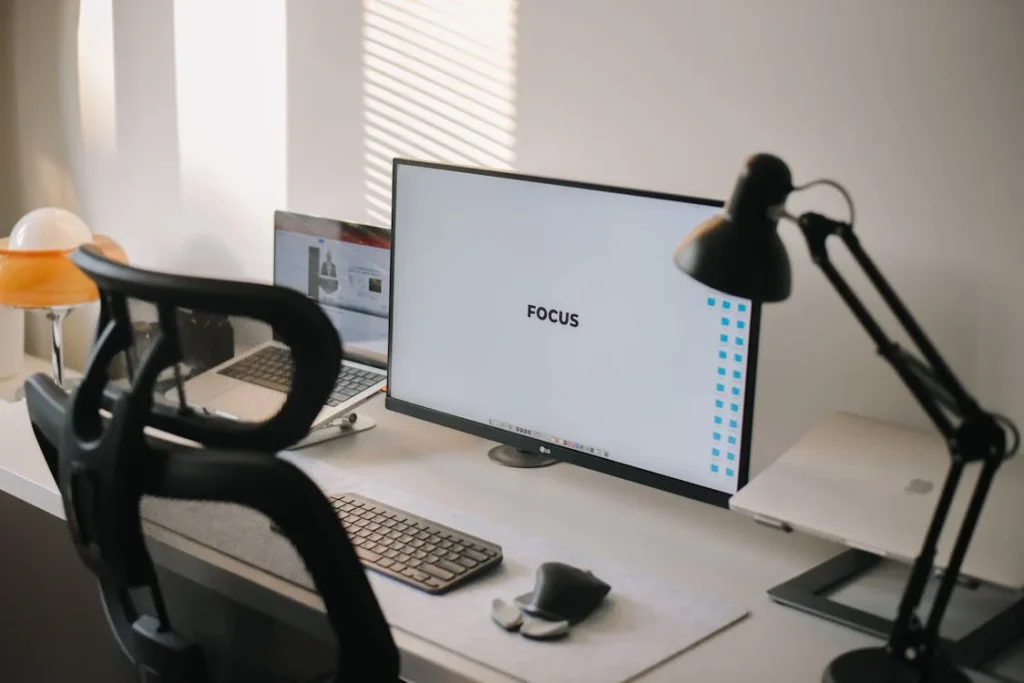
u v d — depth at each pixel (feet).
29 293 6.89
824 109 5.26
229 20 7.36
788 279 4.05
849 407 5.47
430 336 5.98
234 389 4.80
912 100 5.03
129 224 8.28
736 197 3.96
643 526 5.27
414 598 4.53
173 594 4.22
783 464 4.91
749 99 5.46
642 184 5.90
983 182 4.92
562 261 5.41
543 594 4.39
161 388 3.66
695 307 5.03
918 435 5.18
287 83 7.20
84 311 8.47
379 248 6.39
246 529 4.01
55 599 7.37
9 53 8.66
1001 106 4.82
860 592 4.72
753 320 4.85
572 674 4.04
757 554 5.03
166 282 3.27
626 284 5.22
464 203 5.70
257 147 7.44
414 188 5.87
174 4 7.62
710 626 4.41
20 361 7.70
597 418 5.45
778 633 4.40
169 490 3.42
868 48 5.09
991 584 4.11
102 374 3.64
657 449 5.28
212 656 4.16
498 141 6.39
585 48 5.94
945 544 4.28
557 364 5.53
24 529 7.42
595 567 4.84
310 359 3.36
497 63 6.29
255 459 3.34
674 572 4.85
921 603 4.61
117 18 7.95
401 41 6.64
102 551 3.59
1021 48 4.73
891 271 5.23
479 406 5.86
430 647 4.21
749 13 5.38
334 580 3.51
